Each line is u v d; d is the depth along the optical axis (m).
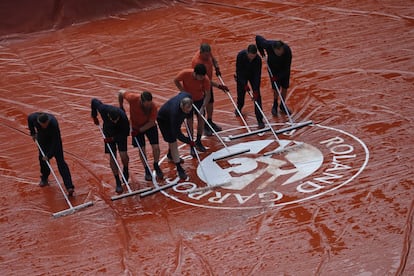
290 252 18.02
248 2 39.41
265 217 19.73
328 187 20.84
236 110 26.28
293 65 30.66
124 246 19.23
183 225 19.88
